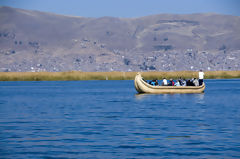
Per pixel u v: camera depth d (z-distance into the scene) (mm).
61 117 115938
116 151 67875
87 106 151375
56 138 80312
